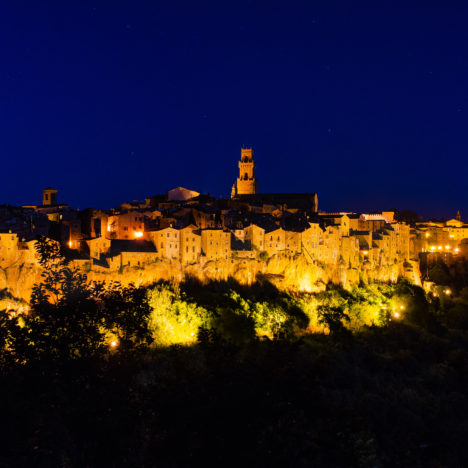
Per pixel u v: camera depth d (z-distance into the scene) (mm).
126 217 102750
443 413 75688
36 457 24938
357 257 137750
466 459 65188
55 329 31688
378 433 68000
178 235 100562
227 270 106375
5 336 31047
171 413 23656
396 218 185625
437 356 101875
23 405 25734
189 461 22031
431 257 159625
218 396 23766
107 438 24812
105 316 34656
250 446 21969
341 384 80750
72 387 27609
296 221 131875
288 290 113562
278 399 24234
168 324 78750
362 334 104688
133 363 31984
